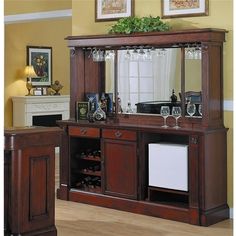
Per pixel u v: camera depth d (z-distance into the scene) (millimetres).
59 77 10555
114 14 6090
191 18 5480
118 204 5551
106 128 5605
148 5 5809
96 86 6172
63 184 6055
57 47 10500
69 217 5230
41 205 4219
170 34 5207
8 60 9750
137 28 5504
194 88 5348
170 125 5488
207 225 4934
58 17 7734
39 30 10195
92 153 5992
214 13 5316
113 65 6020
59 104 10156
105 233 4656
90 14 6316
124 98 5930
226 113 5242
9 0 8234
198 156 4930
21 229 4066
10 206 4082
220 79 5191
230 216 5254
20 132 4035
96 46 5902
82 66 6156
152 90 5691
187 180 5023
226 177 5242
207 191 4965
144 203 5336
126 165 5465
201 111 5211
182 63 5414
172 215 5133
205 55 5000
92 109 6062
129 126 5391
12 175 4055
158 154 5219
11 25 9750
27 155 4094
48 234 4266
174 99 5516
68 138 5988
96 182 6070
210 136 4984
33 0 7945
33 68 9953
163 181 5203
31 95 9852
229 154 5242
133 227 4871
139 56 5762
